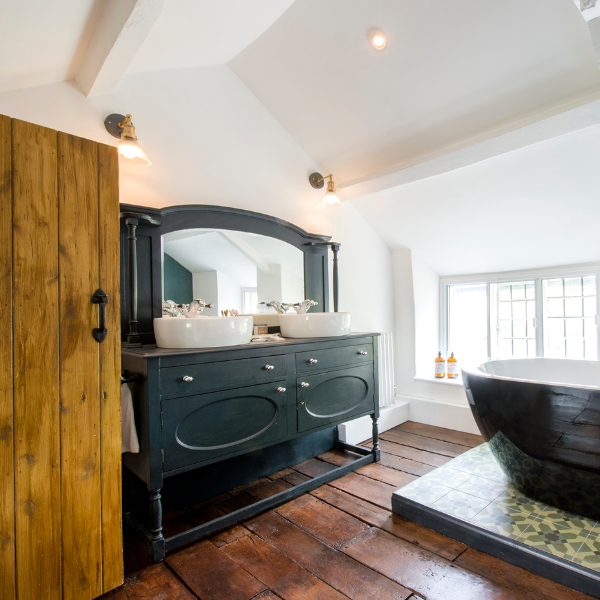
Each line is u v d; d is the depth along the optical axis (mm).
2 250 1151
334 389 2227
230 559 1545
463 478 2053
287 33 2049
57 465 1247
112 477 1374
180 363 1588
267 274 2488
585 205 2395
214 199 2275
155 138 2035
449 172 2547
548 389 1658
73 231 1293
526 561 1439
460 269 3467
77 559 1284
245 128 2447
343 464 2480
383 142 2479
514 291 3324
